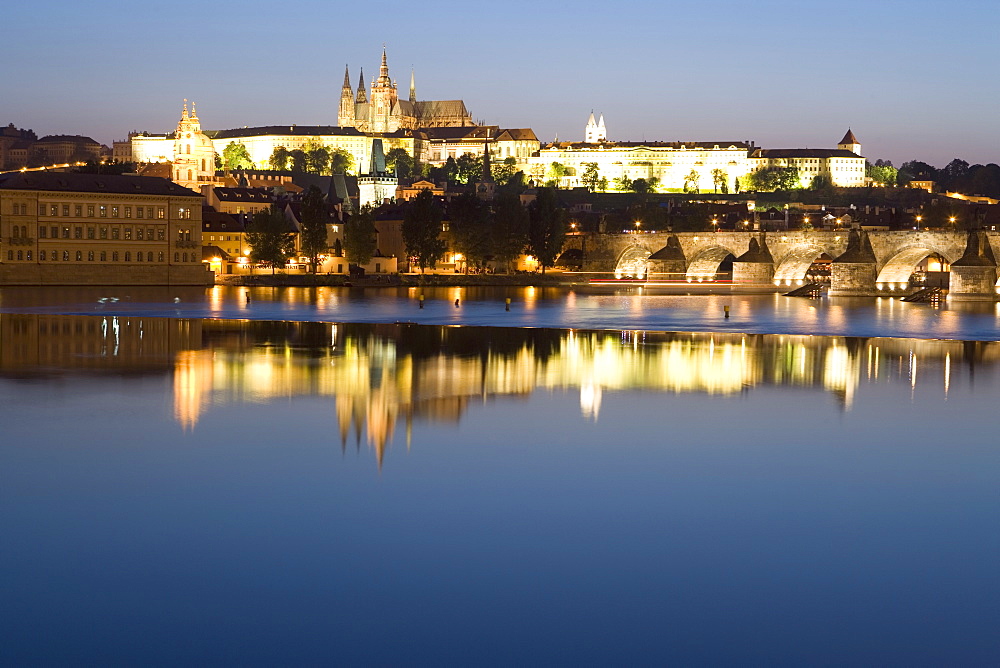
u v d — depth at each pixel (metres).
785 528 46.47
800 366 104.44
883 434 67.00
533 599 38.47
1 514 47.28
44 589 38.84
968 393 85.69
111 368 95.25
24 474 54.09
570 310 195.00
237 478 53.69
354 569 41.00
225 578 39.97
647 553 43.06
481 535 45.06
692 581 40.19
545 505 49.56
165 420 69.00
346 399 78.75
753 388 87.50
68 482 52.59
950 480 54.88
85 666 33.41
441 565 41.50
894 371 100.94
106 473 54.44
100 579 39.78
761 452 61.22
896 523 47.34
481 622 36.56
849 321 173.75
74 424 67.31
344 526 46.03
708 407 76.88
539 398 80.31
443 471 55.66
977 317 185.25
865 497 51.56
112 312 169.50
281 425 67.69
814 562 42.25
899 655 34.56
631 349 120.69
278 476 54.12
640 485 53.38
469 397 80.44
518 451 60.62
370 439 63.56
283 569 40.91
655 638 35.53
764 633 35.97
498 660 34.03
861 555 43.06
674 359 109.62
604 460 58.69
